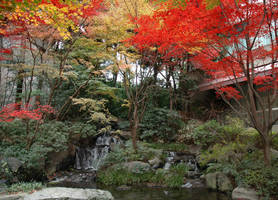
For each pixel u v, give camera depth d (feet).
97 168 32.04
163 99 51.55
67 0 15.66
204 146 32.68
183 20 18.76
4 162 21.94
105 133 42.52
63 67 31.12
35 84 38.24
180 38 21.11
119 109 54.49
